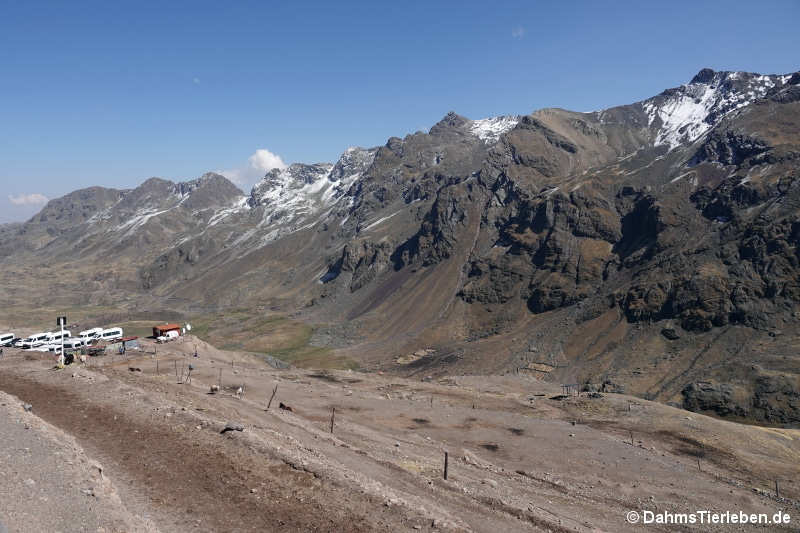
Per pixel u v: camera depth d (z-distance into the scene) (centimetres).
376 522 2008
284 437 3203
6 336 8881
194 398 4069
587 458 5031
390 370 15588
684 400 10800
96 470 2095
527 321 17588
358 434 4575
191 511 1948
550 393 9262
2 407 2684
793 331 11925
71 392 3697
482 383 9962
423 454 4203
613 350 13862
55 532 1431
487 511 2634
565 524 2741
